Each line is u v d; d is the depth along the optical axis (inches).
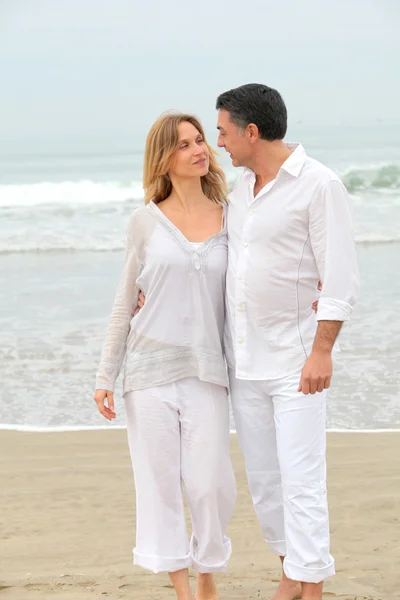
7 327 447.2
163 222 160.7
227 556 167.3
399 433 284.7
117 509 224.5
